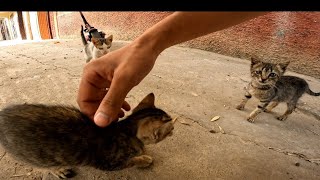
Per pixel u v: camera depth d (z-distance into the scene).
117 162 0.34
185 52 1.03
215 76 0.77
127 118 0.36
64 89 0.62
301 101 0.67
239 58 0.98
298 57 0.85
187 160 0.42
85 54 0.89
